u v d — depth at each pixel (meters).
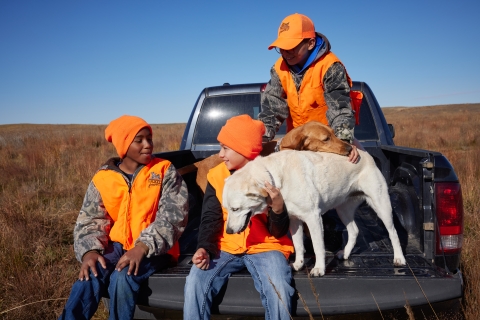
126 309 2.47
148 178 2.86
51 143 15.00
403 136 18.27
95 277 2.56
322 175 2.83
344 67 3.38
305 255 3.01
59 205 6.46
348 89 3.35
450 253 2.58
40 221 5.38
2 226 4.94
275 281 2.37
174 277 2.51
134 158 2.88
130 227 2.81
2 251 4.29
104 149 13.92
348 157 3.04
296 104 3.61
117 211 2.87
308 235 3.28
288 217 2.63
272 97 3.73
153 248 2.57
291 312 2.43
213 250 2.56
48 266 4.04
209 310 2.44
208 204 2.78
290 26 3.23
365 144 4.35
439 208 2.58
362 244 3.16
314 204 2.72
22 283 3.53
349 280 2.38
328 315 2.42
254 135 2.86
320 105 3.56
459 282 2.35
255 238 2.69
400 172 3.46
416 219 2.95
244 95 4.86
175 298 2.50
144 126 2.85
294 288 2.44
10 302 3.43
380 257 2.83
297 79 3.53
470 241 4.09
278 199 2.52
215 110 4.88
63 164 10.06
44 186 7.75
